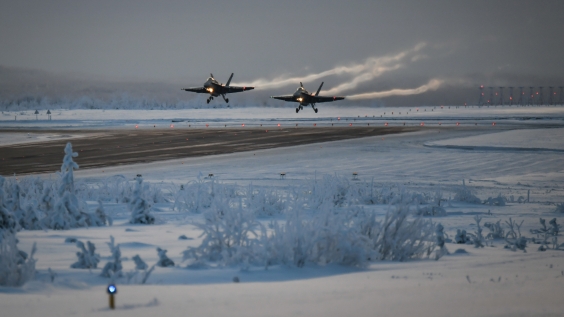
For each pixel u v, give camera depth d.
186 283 24.36
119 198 80.88
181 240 41.94
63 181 52.56
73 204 52.06
